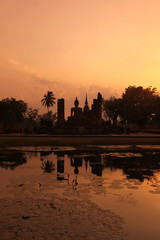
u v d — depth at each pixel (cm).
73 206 599
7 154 1644
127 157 1484
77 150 1892
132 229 468
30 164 1230
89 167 1145
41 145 2366
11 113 7000
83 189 760
